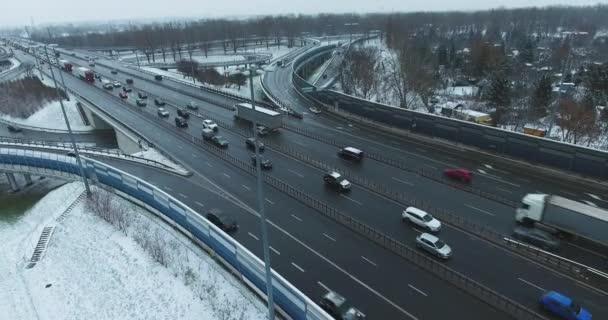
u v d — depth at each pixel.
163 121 78.31
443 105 95.31
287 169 53.75
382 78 117.00
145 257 36.88
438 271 31.97
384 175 51.16
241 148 62.53
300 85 105.44
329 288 30.53
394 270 32.47
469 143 60.59
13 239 45.53
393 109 71.31
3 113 101.19
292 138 67.31
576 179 48.16
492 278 31.12
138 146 67.25
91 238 41.81
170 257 36.00
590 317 26.33
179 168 55.06
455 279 30.98
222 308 29.72
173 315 30.17
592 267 32.00
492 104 86.50
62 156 53.38
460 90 117.50
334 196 45.47
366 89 103.44
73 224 45.22
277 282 27.08
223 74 141.88
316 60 183.12
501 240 35.91
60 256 40.41
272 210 42.62
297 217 41.06
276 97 98.38
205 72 136.75
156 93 105.75
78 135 92.06
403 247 35.16
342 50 185.50
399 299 29.22
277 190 47.44
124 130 72.56
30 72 143.25
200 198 46.00
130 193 46.56
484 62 119.25
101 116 82.75
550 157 51.38
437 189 46.81
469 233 37.47
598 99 82.31
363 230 38.19
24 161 55.19
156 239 38.28
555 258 32.72
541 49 167.12
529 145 53.22
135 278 34.72
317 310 23.84
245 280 31.36
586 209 34.75
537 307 28.02
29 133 91.19
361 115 79.19
